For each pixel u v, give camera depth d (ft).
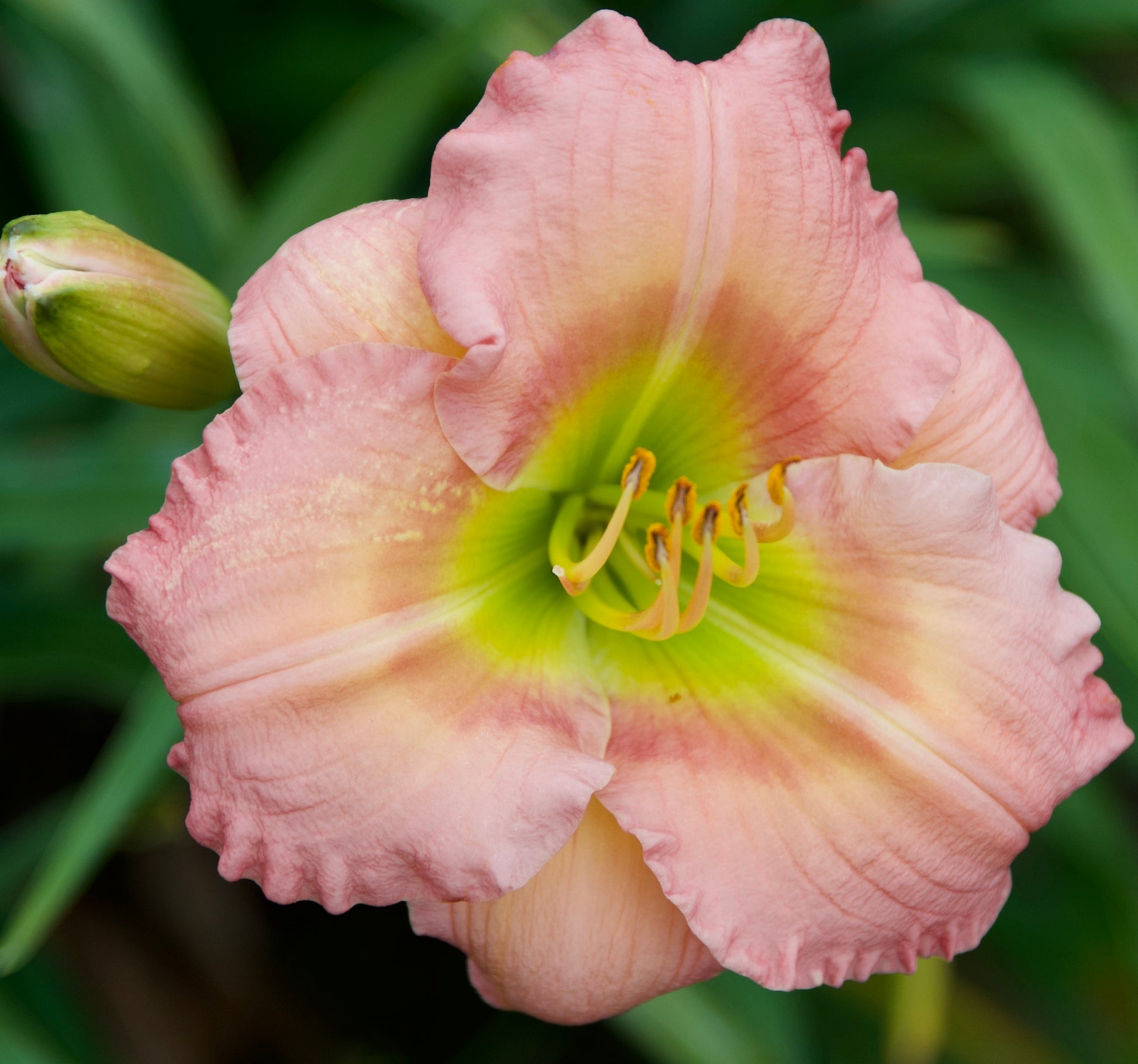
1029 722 1.44
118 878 1.85
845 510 1.45
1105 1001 1.90
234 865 1.39
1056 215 1.75
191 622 1.38
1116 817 1.88
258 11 1.92
